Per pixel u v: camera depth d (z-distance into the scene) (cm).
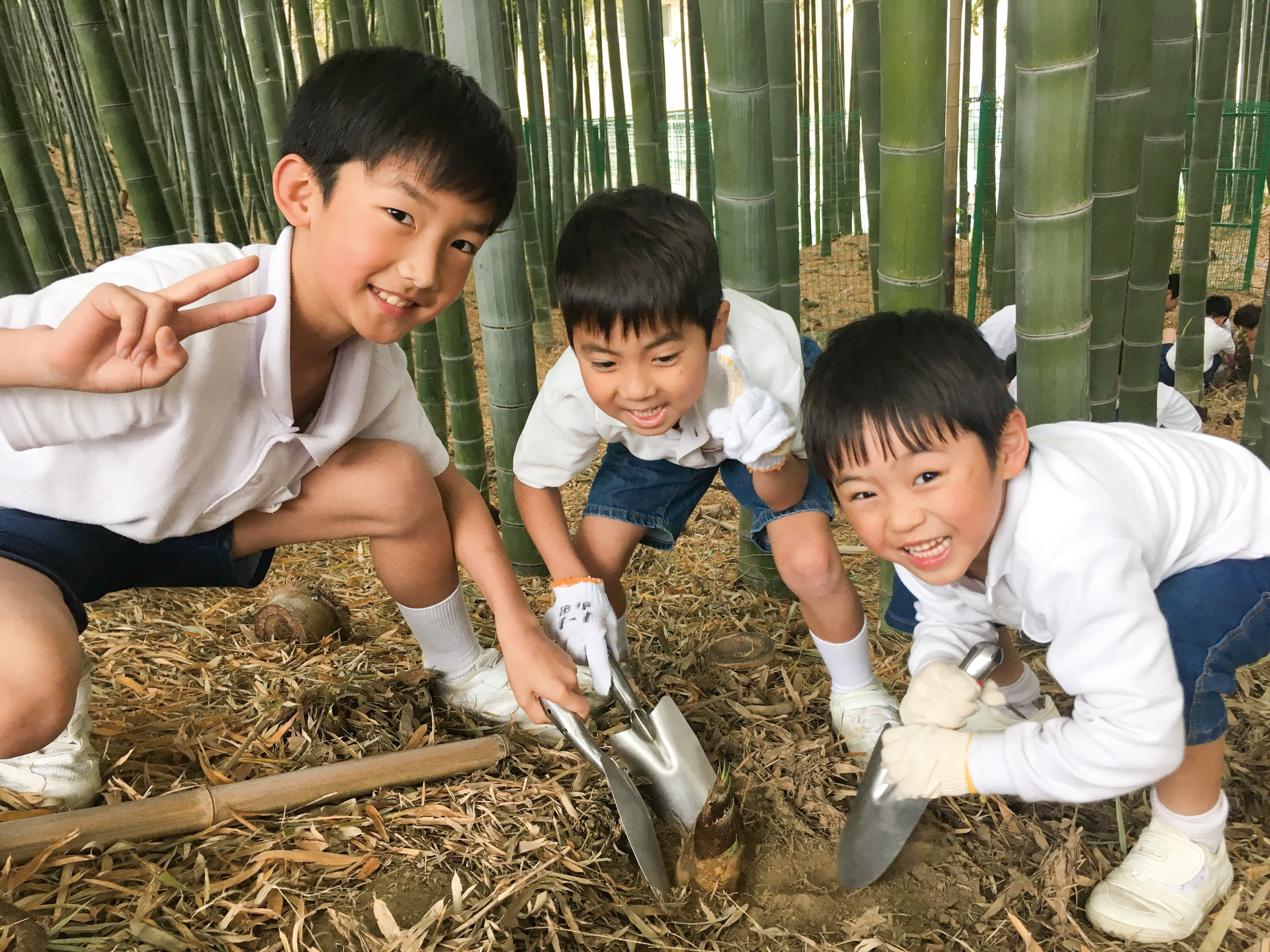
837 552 197
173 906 145
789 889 167
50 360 118
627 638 229
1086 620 137
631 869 168
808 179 878
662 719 179
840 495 143
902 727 156
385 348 180
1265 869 166
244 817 163
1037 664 237
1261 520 159
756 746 200
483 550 190
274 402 155
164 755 187
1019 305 197
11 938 118
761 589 294
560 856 162
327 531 182
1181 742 138
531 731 203
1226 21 446
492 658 214
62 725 137
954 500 133
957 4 454
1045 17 174
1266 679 224
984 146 564
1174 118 322
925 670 157
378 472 177
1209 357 559
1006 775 145
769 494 191
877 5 425
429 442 193
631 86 471
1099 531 138
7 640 132
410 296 141
